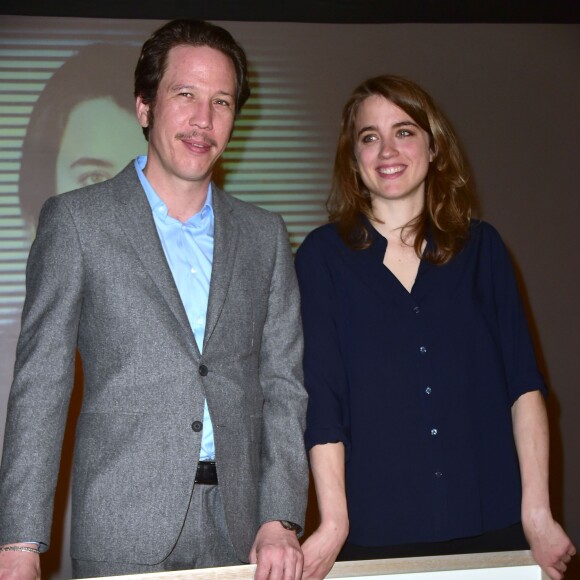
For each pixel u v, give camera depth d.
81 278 1.80
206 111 1.88
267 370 1.96
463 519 2.01
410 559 1.56
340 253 2.14
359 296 2.09
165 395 1.78
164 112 1.90
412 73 4.59
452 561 1.57
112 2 4.30
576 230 4.73
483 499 2.03
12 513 1.67
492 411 2.07
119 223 1.85
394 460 2.02
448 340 2.07
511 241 4.68
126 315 1.79
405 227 2.16
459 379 2.05
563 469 4.67
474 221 2.21
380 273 2.11
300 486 1.86
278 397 1.92
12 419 1.73
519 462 2.06
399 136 2.14
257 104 4.51
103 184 1.93
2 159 4.37
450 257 2.11
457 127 4.62
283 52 4.52
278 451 1.87
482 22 4.64
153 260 1.83
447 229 2.14
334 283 2.12
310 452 1.99
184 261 1.90
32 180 4.38
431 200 2.18
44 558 4.20
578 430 4.69
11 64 4.36
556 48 4.70
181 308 1.82
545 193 4.71
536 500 1.98
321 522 1.94
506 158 4.68
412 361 2.05
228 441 1.81
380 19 4.53
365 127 2.16
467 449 2.03
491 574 1.58
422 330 2.07
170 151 1.88
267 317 1.98
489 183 4.66
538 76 4.70
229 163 4.52
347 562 1.55
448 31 4.62
